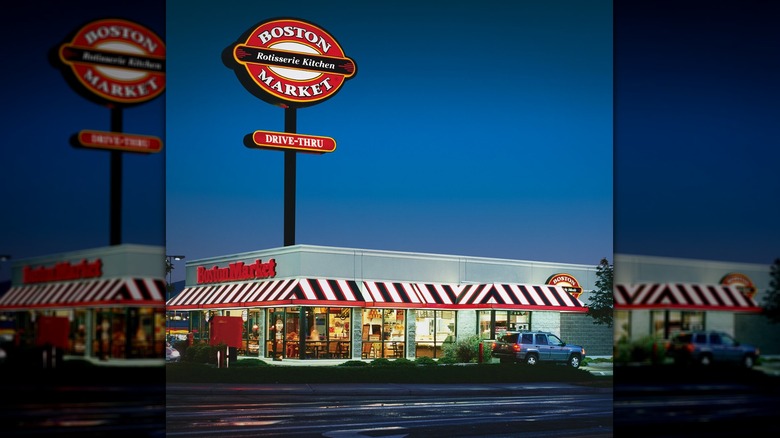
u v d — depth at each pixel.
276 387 25.97
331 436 16.91
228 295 37.56
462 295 38.44
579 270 41.81
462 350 34.91
